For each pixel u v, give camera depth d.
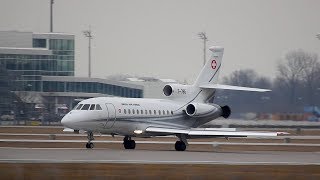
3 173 113.00
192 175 116.44
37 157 147.38
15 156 149.62
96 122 185.88
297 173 123.50
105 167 126.06
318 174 122.62
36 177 108.81
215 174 118.69
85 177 110.19
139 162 137.88
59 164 129.50
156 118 198.62
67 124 183.12
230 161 147.12
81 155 155.50
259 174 120.25
